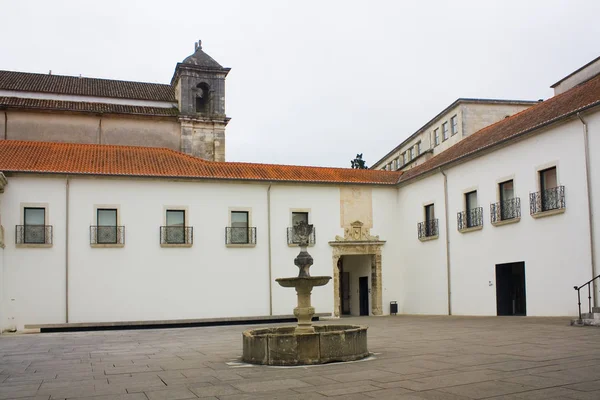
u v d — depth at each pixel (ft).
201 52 120.78
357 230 99.19
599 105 57.67
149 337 62.13
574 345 36.52
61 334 71.15
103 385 28.81
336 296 96.02
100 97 112.47
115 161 90.33
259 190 94.02
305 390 25.53
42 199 81.71
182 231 88.43
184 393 25.89
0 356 44.37
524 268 70.59
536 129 67.15
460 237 83.71
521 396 22.27
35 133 105.09
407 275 99.14
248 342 36.14
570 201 62.49
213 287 88.94
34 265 80.23
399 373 28.96
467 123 129.59
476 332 50.26
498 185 75.25
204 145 116.67
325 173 102.06
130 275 84.79
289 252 94.32
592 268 58.95
